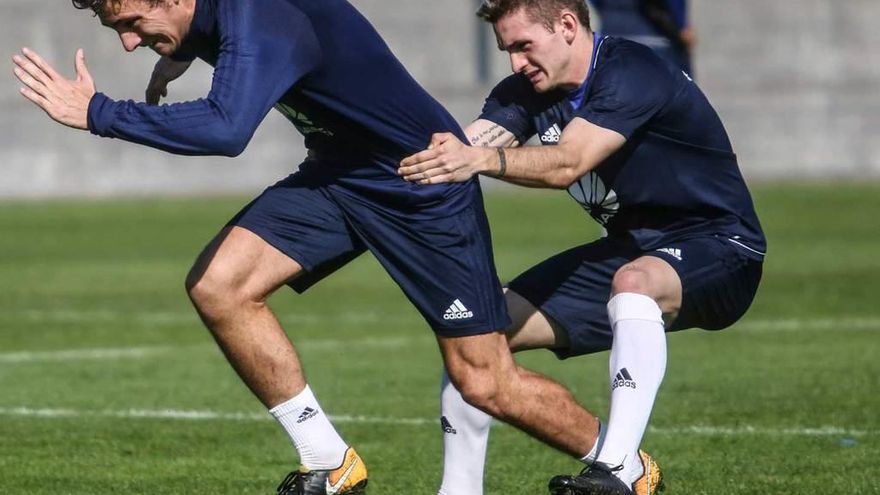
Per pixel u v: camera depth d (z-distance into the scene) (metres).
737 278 18.91
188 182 91.38
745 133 96.44
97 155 90.25
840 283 47.16
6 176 89.00
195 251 59.91
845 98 97.62
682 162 18.89
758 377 29.98
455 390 18.88
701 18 107.19
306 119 18.08
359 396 28.50
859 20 109.12
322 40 17.28
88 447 23.67
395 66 17.84
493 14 18.34
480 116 19.81
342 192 18.34
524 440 24.28
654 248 19.34
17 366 32.75
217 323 18.34
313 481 18.88
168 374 31.50
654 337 17.80
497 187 93.94
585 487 16.95
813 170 97.31
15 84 95.38
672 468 21.64
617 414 17.59
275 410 18.78
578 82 18.62
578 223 70.00
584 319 19.44
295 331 38.75
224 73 16.69
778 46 108.19
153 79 19.52
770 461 22.02
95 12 17.19
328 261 18.72
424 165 16.44
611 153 17.83
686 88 18.67
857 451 22.66
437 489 20.67
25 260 57.34
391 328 39.38
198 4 17.23
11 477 21.36
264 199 18.67
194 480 21.23
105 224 71.94
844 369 30.81
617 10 42.53
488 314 18.17
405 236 18.11
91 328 39.56
